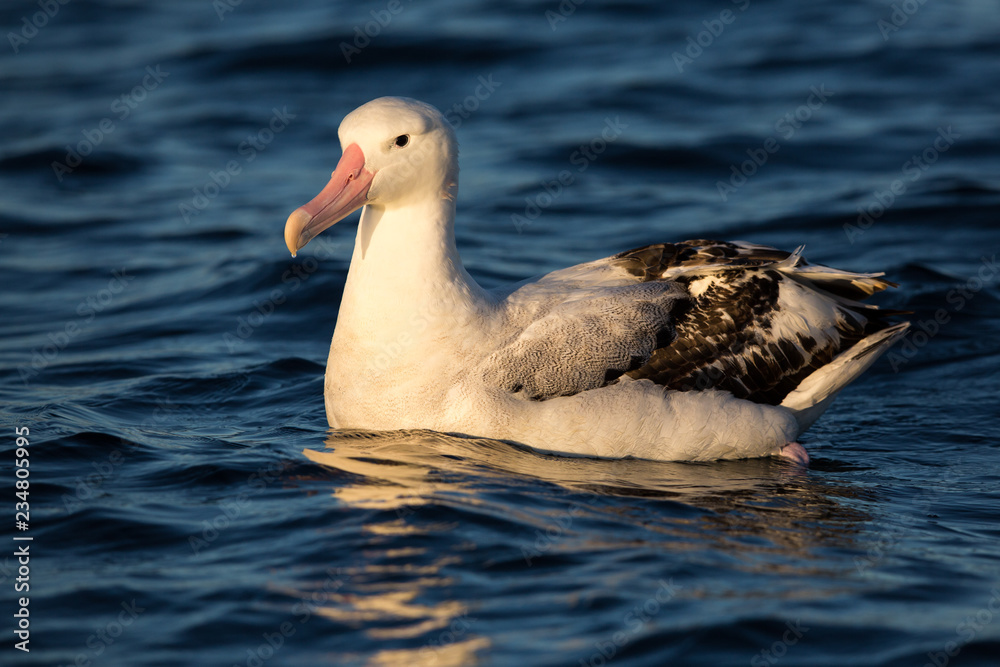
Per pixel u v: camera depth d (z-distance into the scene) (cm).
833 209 2058
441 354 1145
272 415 1291
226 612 808
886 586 859
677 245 1249
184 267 1920
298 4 3638
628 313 1162
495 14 3300
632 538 937
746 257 1217
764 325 1198
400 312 1148
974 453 1231
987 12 3244
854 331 1248
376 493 1011
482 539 920
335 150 2539
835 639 771
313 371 1453
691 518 993
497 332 1155
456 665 739
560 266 1839
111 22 3662
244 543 918
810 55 2905
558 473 1086
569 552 901
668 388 1156
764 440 1184
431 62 2986
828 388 1230
